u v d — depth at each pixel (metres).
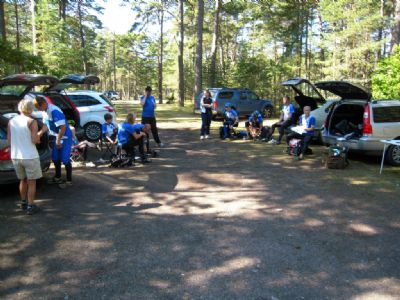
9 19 34.59
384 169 8.20
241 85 28.22
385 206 5.75
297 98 11.48
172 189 6.72
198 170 8.16
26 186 5.48
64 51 25.09
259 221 5.15
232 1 27.09
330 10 23.50
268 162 8.97
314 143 11.93
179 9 31.61
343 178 7.41
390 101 8.58
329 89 9.27
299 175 7.69
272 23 29.03
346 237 4.61
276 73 27.61
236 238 4.57
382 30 28.47
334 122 9.52
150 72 63.28
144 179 7.38
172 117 20.59
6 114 6.87
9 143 5.29
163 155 9.85
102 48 61.75
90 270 3.79
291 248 4.30
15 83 7.13
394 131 8.39
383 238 4.58
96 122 11.46
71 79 10.27
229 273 3.72
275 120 18.83
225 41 44.34
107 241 4.48
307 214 5.42
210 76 28.47
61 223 5.05
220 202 5.99
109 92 58.62
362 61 25.27
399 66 11.94
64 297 3.30
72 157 8.87
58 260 4.00
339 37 23.98
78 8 33.66
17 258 4.05
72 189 6.65
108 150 10.05
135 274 3.71
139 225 5.00
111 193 6.45
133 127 8.59
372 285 3.51
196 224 5.04
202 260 4.00
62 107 10.16
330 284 3.53
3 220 5.14
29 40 34.91
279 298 3.29
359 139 8.38
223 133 12.59
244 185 6.98
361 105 8.65
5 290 3.41
